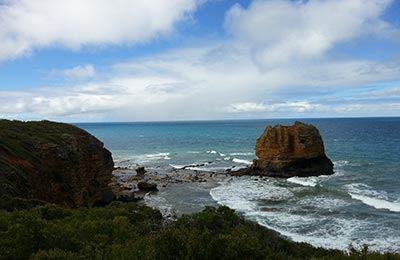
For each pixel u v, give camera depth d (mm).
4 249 10141
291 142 57844
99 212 18797
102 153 42562
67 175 31578
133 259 10188
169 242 9750
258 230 16844
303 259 13367
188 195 45625
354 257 11547
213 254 9695
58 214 17625
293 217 32750
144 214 19469
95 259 10383
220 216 16906
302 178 54031
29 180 26328
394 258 11086
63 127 45375
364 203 36906
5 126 35656
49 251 10078
